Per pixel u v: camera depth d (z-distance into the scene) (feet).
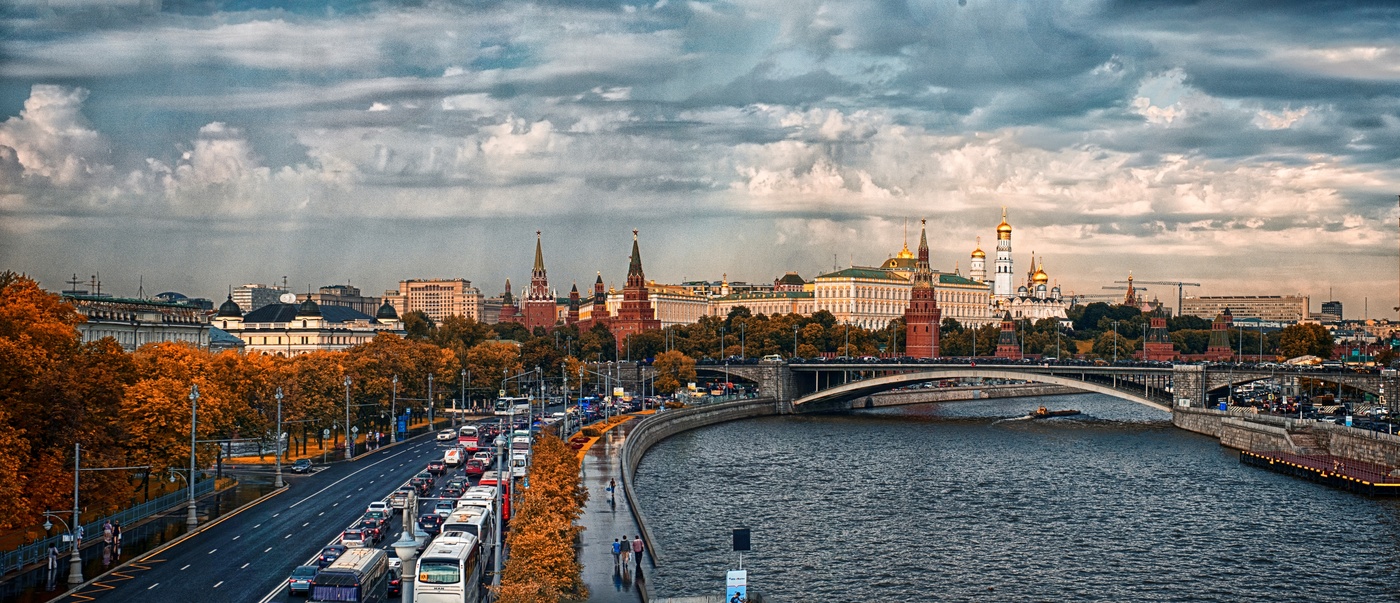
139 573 426.92
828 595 491.31
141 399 539.70
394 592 400.26
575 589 398.21
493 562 451.53
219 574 424.87
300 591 395.14
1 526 391.86
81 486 464.24
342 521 525.75
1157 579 521.24
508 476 566.36
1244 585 512.63
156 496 588.50
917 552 566.36
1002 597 491.31
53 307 532.32
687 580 507.71
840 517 650.43
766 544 579.89
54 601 387.96
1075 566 542.57
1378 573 532.73
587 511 562.25
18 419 444.14
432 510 550.77
